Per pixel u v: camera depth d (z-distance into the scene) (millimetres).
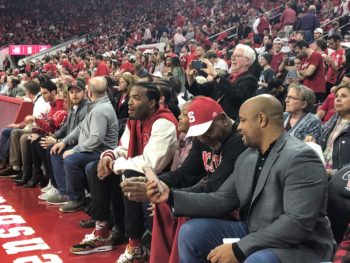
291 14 11352
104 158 3561
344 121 3389
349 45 7516
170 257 2545
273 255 1949
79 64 13430
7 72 14305
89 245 3592
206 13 18281
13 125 6008
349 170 2316
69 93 5055
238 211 2465
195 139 2969
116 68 10805
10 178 5945
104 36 21828
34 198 5051
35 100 6430
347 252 1708
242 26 12984
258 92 5000
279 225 1969
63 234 3982
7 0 27734
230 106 3758
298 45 5914
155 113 3428
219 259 2047
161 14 22359
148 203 3172
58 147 4668
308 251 2006
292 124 3664
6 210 4617
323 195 2014
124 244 3779
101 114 4398
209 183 2605
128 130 3736
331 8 12016
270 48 8969
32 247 3684
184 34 16125
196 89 4059
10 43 24672
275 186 2064
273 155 2088
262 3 15797
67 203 4609
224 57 9508
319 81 5625
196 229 2297
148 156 3270
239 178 2260
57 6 28188
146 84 3436
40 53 21719
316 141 3525
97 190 3625
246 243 2014
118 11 26734
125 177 3227
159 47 14078
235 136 2609
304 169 1992
